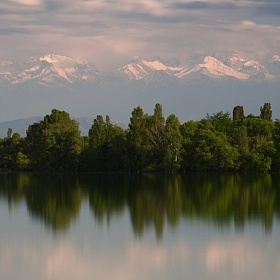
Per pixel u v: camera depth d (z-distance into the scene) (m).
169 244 134.00
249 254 123.56
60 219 173.50
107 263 117.69
